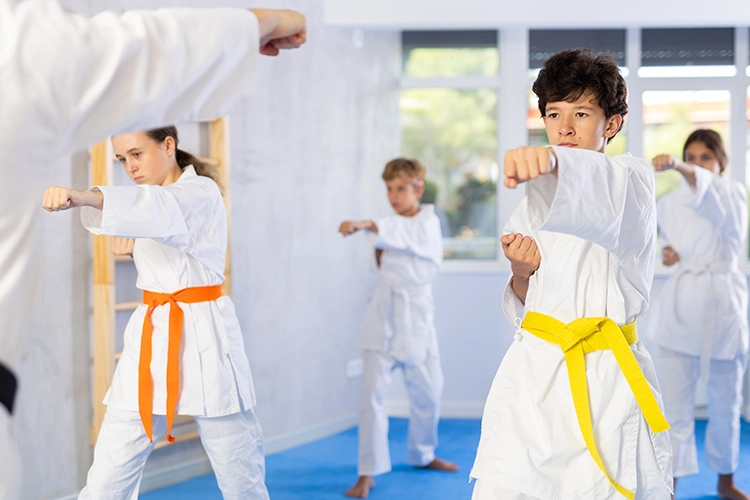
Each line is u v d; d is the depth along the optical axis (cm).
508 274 469
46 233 295
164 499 324
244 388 225
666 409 331
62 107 82
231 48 96
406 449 410
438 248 359
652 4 448
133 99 88
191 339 219
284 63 404
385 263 354
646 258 147
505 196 486
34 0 83
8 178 80
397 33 482
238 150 378
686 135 488
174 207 191
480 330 473
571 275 150
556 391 148
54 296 299
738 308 330
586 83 152
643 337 472
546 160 103
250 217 385
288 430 414
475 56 487
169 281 221
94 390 307
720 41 483
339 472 369
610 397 145
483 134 489
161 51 89
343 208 448
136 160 224
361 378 467
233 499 226
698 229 332
